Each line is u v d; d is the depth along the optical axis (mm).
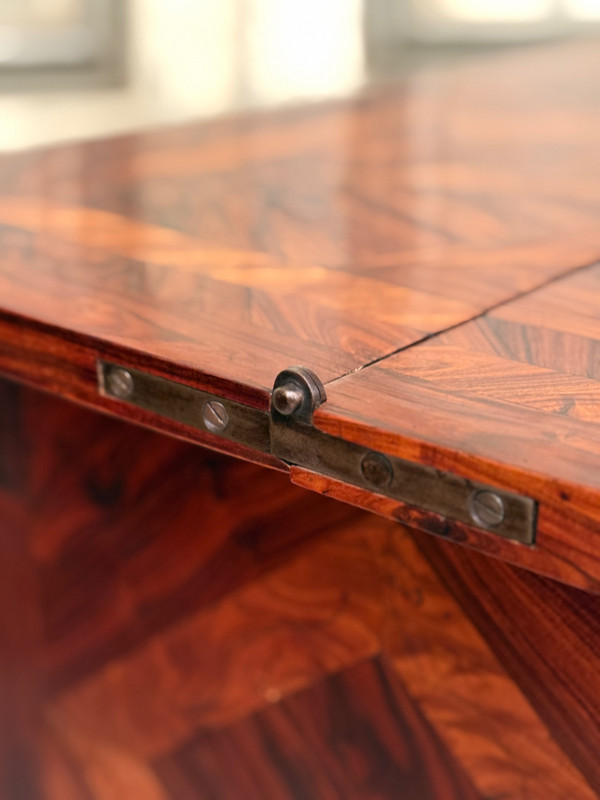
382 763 354
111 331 284
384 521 313
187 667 392
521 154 539
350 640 340
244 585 359
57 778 463
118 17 1355
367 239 392
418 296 322
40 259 359
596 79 769
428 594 311
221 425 256
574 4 1558
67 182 484
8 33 1251
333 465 234
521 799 318
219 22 1482
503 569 288
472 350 273
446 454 211
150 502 371
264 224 413
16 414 398
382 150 552
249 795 400
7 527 423
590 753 289
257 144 571
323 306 311
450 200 451
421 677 326
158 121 1428
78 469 387
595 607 269
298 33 1579
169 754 418
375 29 1632
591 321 296
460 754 329
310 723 367
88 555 401
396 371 257
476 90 734
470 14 1613
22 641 442
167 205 442
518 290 328
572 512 195
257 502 342
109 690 425
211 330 287
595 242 386
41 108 1291
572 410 231
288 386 234
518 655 295
